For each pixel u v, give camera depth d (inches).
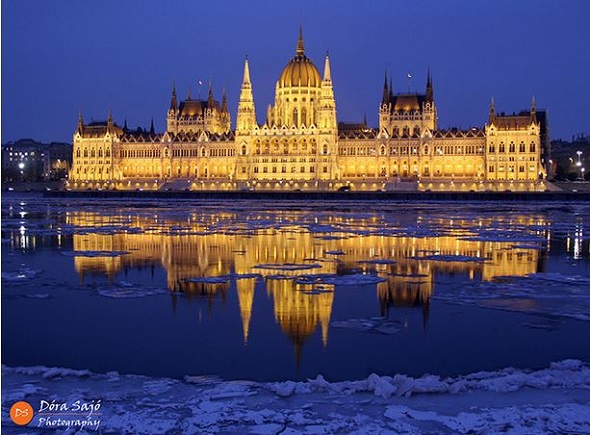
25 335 1177.4
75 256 2240.4
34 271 1887.3
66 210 5300.2
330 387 888.3
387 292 1573.6
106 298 1501.0
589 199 7534.5
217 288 1625.2
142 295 1534.2
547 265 2052.2
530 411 788.0
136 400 839.7
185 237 2910.9
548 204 6648.6
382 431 729.0
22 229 3302.2
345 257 2230.6
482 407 812.0
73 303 1440.7
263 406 816.3
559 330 1218.6
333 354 1066.7
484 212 5078.7
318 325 1254.3
